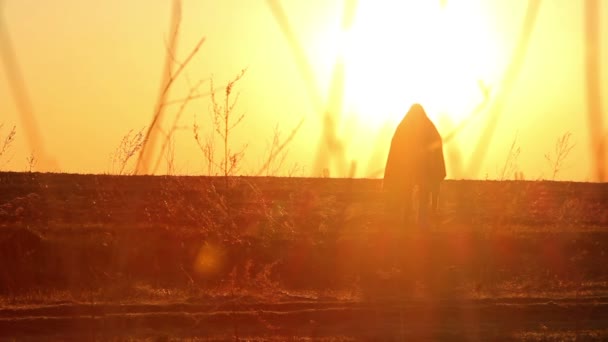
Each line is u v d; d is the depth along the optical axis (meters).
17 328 33.31
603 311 40.16
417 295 44.28
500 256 52.47
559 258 53.34
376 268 49.28
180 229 46.47
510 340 33.19
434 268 49.97
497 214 58.69
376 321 37.03
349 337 33.00
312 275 47.06
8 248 43.34
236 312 32.47
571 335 34.19
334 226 53.28
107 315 32.84
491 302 41.31
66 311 35.22
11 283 41.94
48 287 41.31
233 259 44.91
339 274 47.66
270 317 35.44
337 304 39.12
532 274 50.31
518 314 39.38
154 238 44.94
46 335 32.38
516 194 62.38
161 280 42.91
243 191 37.50
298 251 48.06
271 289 33.97
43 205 50.97
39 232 44.81
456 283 48.09
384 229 54.88
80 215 47.88
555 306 40.34
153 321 34.19
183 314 34.91
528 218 60.53
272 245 47.41
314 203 55.88
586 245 55.41
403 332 34.44
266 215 46.50
